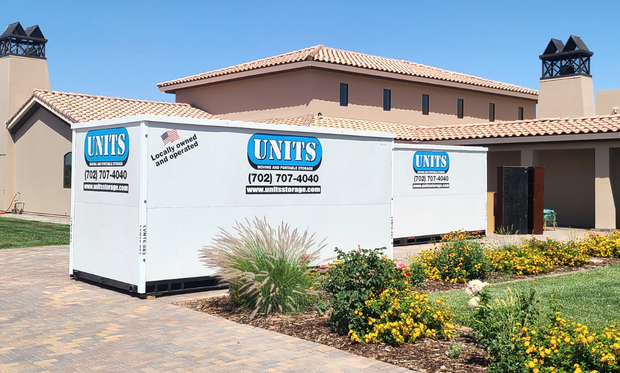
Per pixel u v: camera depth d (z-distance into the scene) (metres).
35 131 29.17
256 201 11.45
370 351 6.93
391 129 28.89
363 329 7.49
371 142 13.34
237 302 9.19
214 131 10.89
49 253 15.48
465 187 20.48
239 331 7.86
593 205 25.83
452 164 20.08
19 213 30.06
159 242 10.23
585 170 26.11
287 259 9.05
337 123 26.62
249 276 8.65
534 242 14.48
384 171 13.56
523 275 12.48
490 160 29.05
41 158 28.80
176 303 9.70
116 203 10.65
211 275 10.31
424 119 31.61
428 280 11.83
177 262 10.43
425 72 31.66
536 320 6.71
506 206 21.78
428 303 7.94
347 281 7.79
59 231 21.08
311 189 12.30
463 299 9.80
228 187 11.07
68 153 27.00
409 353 6.85
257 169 11.46
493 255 13.09
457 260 11.83
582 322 8.13
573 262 13.64
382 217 13.52
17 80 31.86
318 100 27.00
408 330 7.21
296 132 12.06
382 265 7.98
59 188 27.69
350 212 12.95
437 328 7.55
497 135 25.02
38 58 32.66
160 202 10.23
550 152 27.16
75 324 8.24
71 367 6.35
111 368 6.32
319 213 12.44
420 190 19.12
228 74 29.86
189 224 10.57
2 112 31.66
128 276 10.32
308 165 12.24
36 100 27.62
